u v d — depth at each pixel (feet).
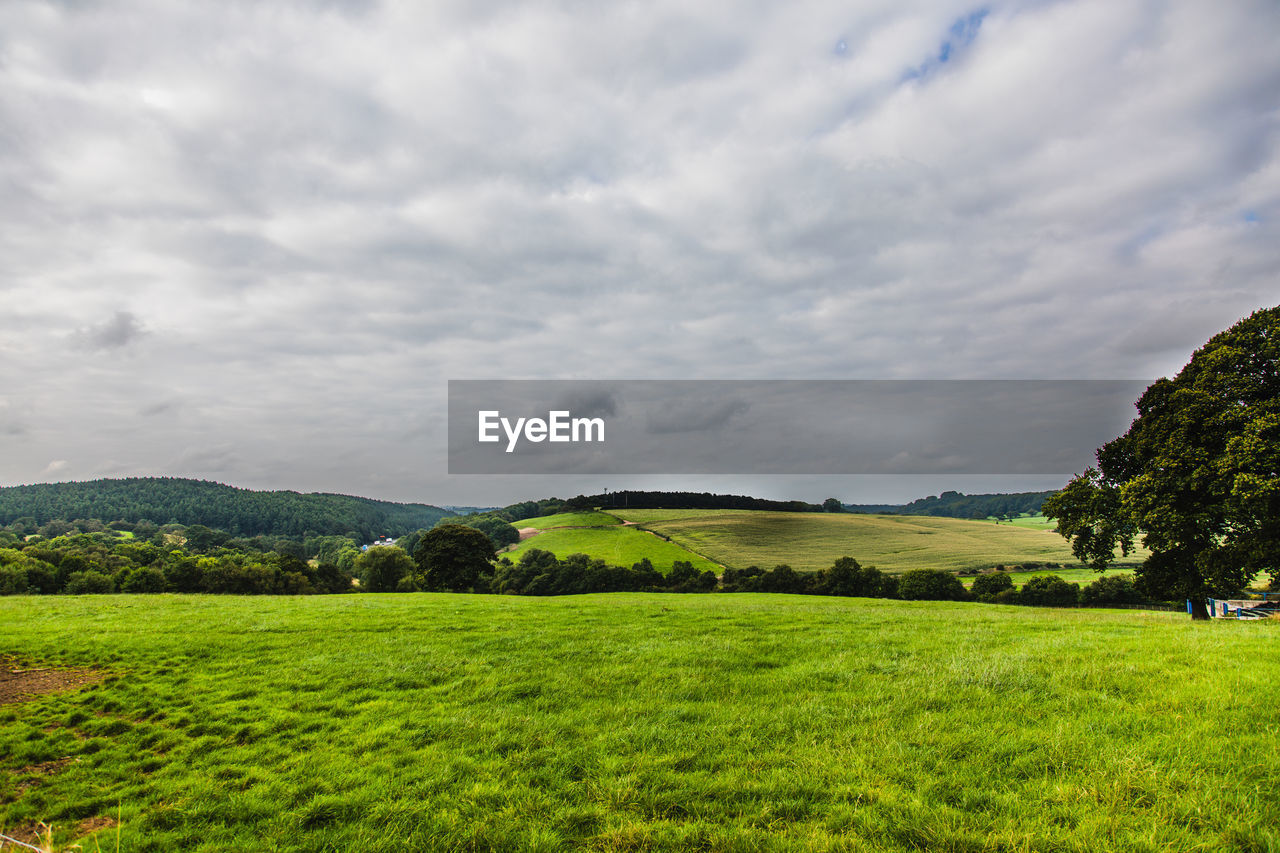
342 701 34.32
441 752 26.22
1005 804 18.67
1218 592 89.86
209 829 20.88
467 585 202.49
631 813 20.03
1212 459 80.18
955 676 33.01
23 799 23.98
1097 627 54.39
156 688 37.83
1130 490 88.63
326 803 21.91
